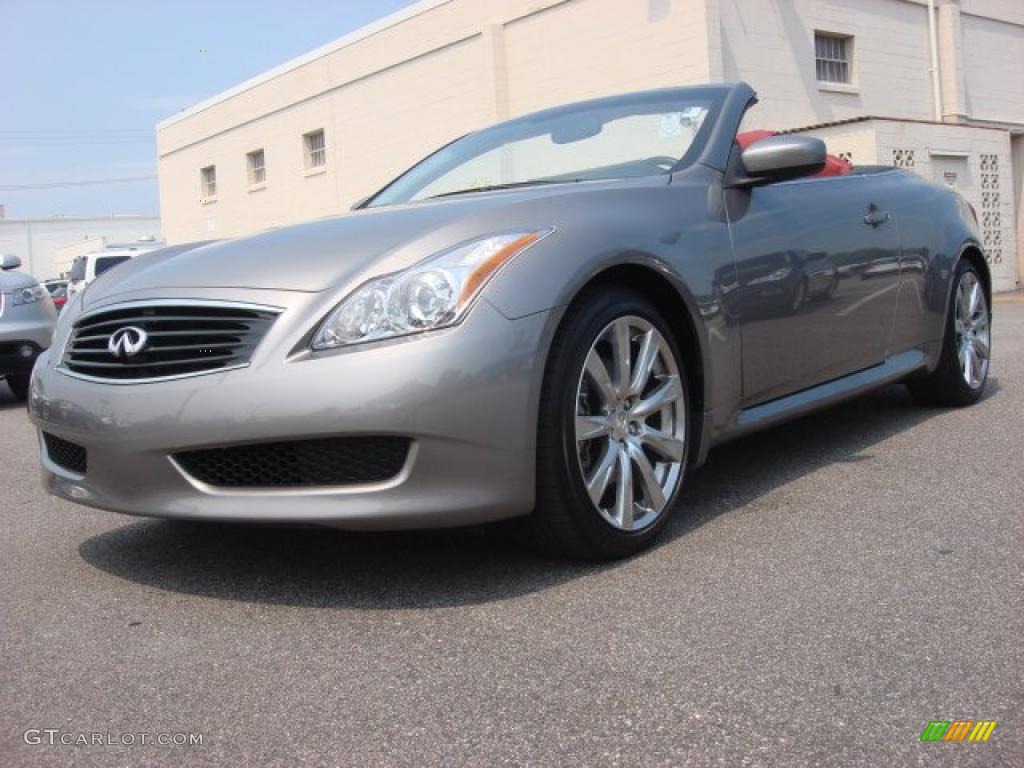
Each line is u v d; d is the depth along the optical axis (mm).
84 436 2662
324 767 1786
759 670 2062
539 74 13945
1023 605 2332
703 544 2875
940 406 4734
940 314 4441
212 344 2518
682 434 2953
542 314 2498
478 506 2420
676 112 3607
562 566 2738
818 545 2820
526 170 3613
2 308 6883
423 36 15719
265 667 2209
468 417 2381
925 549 2746
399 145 16531
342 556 2934
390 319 2395
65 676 2219
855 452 3926
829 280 3605
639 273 2842
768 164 3211
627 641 2234
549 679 2072
